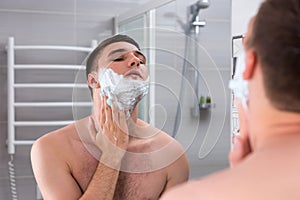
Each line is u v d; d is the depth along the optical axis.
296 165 0.46
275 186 0.45
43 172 1.22
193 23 1.85
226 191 0.47
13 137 1.88
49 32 1.94
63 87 1.93
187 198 0.49
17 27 1.90
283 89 0.48
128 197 1.25
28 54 1.91
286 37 0.48
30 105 1.88
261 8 0.52
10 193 1.91
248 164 0.48
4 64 1.90
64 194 1.21
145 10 1.71
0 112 1.90
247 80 0.53
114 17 2.00
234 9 1.54
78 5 1.97
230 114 1.53
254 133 0.52
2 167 1.90
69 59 1.95
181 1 1.82
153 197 1.28
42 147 1.25
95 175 1.21
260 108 0.50
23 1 1.91
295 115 0.49
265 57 0.49
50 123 1.91
